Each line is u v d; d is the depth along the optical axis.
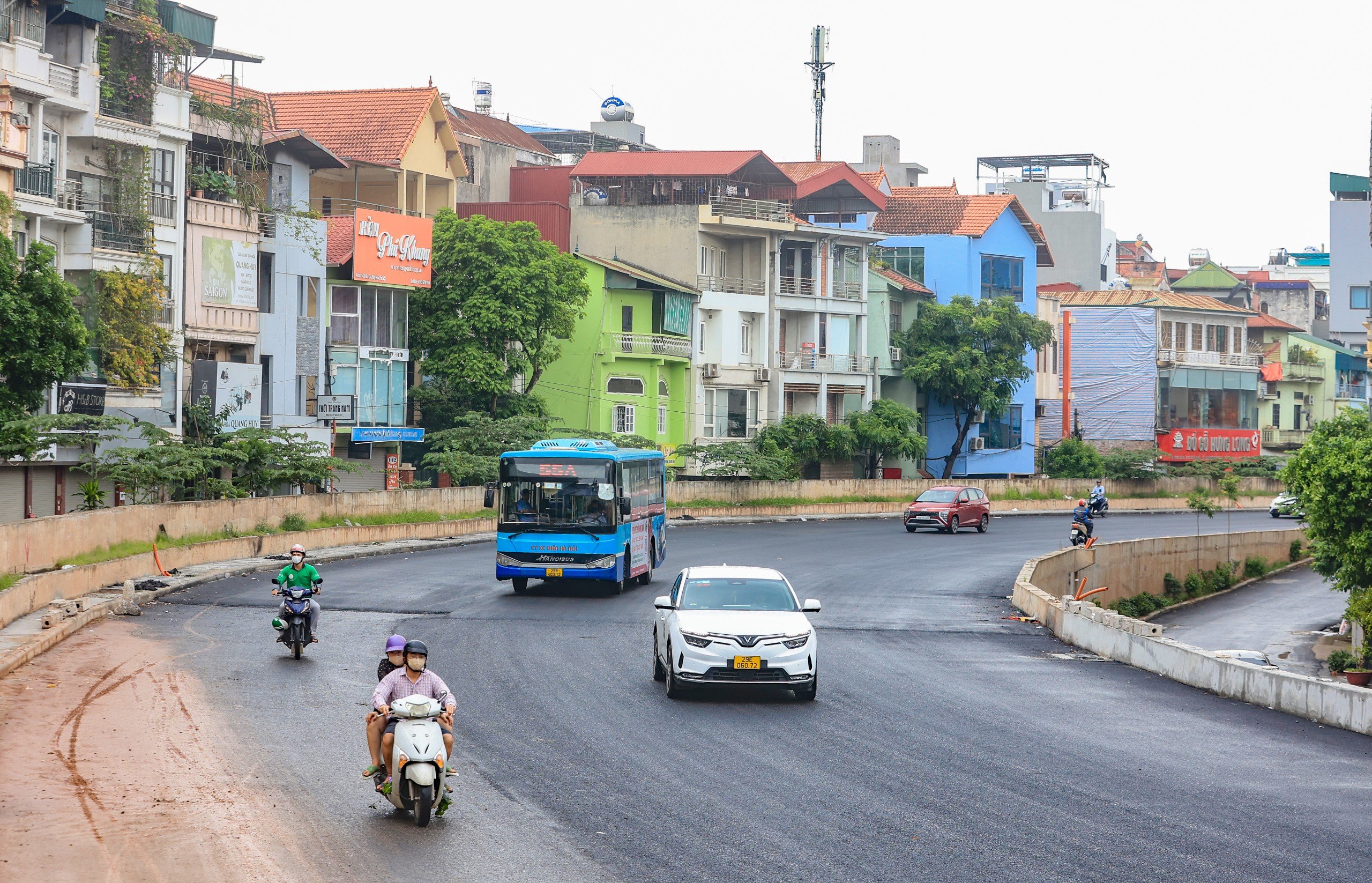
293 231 48.94
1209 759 14.83
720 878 10.19
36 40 37.44
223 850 10.56
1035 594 29.80
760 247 69.69
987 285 79.88
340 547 39.50
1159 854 10.95
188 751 13.91
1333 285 83.38
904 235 79.19
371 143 60.28
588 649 22.41
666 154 69.94
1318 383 96.88
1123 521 65.19
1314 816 12.27
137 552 30.28
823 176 72.00
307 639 20.48
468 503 47.69
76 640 21.22
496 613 26.75
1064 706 18.34
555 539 29.70
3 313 27.52
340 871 10.16
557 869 10.34
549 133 88.56
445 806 11.63
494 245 55.66
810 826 11.70
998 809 12.38
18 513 36.75
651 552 33.47
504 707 17.06
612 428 64.00
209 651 20.78
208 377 44.34
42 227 37.88
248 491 40.53
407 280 53.22
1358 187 83.56
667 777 13.45
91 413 38.47
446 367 55.03
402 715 11.71
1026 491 73.00
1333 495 33.47
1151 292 89.19
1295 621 42.41
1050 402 85.44
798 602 19.53
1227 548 51.94
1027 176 109.44
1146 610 43.66
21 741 14.08
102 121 39.50
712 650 17.88
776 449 64.94
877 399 71.38
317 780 12.95
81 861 10.20
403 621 25.33
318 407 50.12
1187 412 88.56
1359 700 16.77
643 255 68.31
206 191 45.22
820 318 71.25
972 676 21.05
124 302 39.09
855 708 17.75
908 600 32.00
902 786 13.23
